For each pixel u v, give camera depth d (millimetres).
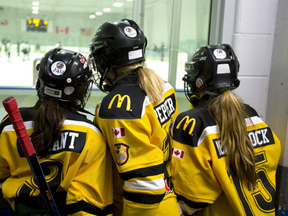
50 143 939
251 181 1070
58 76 951
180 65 1907
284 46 1526
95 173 985
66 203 944
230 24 1590
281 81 1546
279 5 1563
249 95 1646
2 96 1692
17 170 987
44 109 953
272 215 1120
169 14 1832
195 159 1080
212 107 1113
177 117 1148
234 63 1144
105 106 990
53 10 1684
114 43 1032
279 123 1557
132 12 1803
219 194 1098
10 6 1607
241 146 1059
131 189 935
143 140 950
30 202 977
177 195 1121
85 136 979
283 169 1524
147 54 1850
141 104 991
